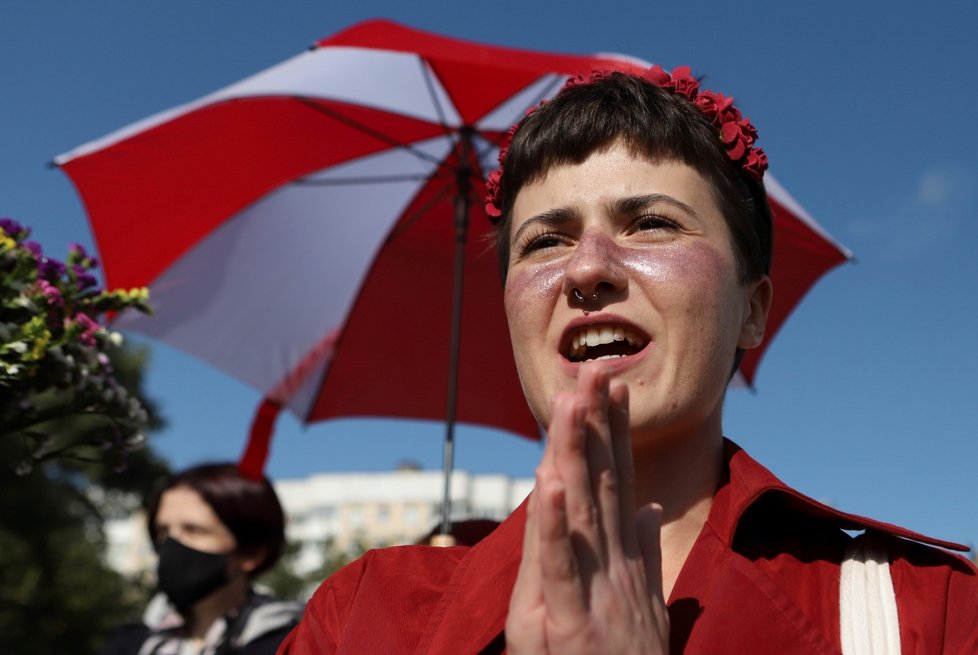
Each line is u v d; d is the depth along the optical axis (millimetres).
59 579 18141
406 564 1738
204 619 3533
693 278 1561
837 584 1484
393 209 4340
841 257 3879
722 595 1442
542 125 1755
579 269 1536
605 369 1293
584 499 1283
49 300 2082
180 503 3559
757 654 1393
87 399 2156
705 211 1657
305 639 1758
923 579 1460
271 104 4070
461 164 4176
